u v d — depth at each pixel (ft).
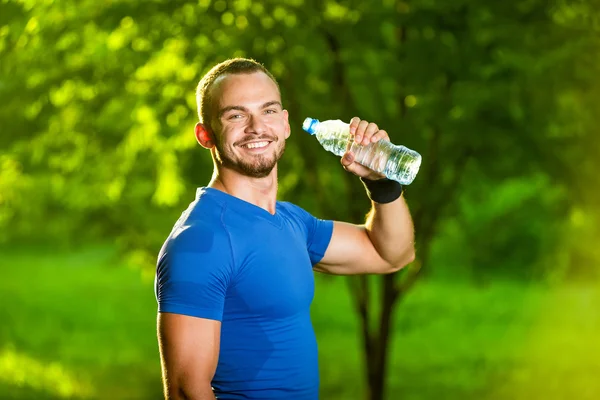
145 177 29.50
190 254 8.96
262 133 9.37
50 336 60.64
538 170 25.67
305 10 22.70
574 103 25.35
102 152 27.50
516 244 67.36
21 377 43.96
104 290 85.76
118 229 31.35
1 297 80.84
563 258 49.55
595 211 26.50
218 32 22.84
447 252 69.62
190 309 8.87
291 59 23.35
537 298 68.39
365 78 25.00
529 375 47.29
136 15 23.24
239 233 9.23
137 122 26.32
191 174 27.37
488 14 22.79
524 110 24.12
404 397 43.75
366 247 11.00
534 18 23.00
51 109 25.99
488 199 30.19
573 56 23.32
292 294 9.39
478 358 52.65
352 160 10.48
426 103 23.54
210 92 9.55
